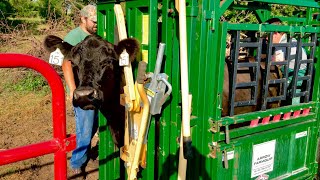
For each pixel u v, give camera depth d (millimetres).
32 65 1760
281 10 6512
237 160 2865
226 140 2717
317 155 3654
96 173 4438
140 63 2393
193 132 2627
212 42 2525
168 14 2527
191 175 2711
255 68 2855
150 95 2477
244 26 2625
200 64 2514
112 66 3000
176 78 2553
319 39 3377
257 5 3945
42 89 8703
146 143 2629
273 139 3105
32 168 4531
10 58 1676
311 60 3254
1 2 15266
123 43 2637
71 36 4105
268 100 3020
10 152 1757
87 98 2768
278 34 3605
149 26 2516
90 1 10203
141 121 2490
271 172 3184
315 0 3361
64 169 1966
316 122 3467
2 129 6004
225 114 3092
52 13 10758
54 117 1907
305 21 3736
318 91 3418
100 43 2994
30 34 10531
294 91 3195
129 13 2840
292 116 3301
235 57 2674
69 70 3178
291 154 3320
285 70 3086
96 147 4871
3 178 4203
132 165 2572
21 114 6875
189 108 2383
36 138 5633
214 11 2465
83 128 3619
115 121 3219
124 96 2750
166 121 2629
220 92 2635
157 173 2967
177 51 2531
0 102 7664
